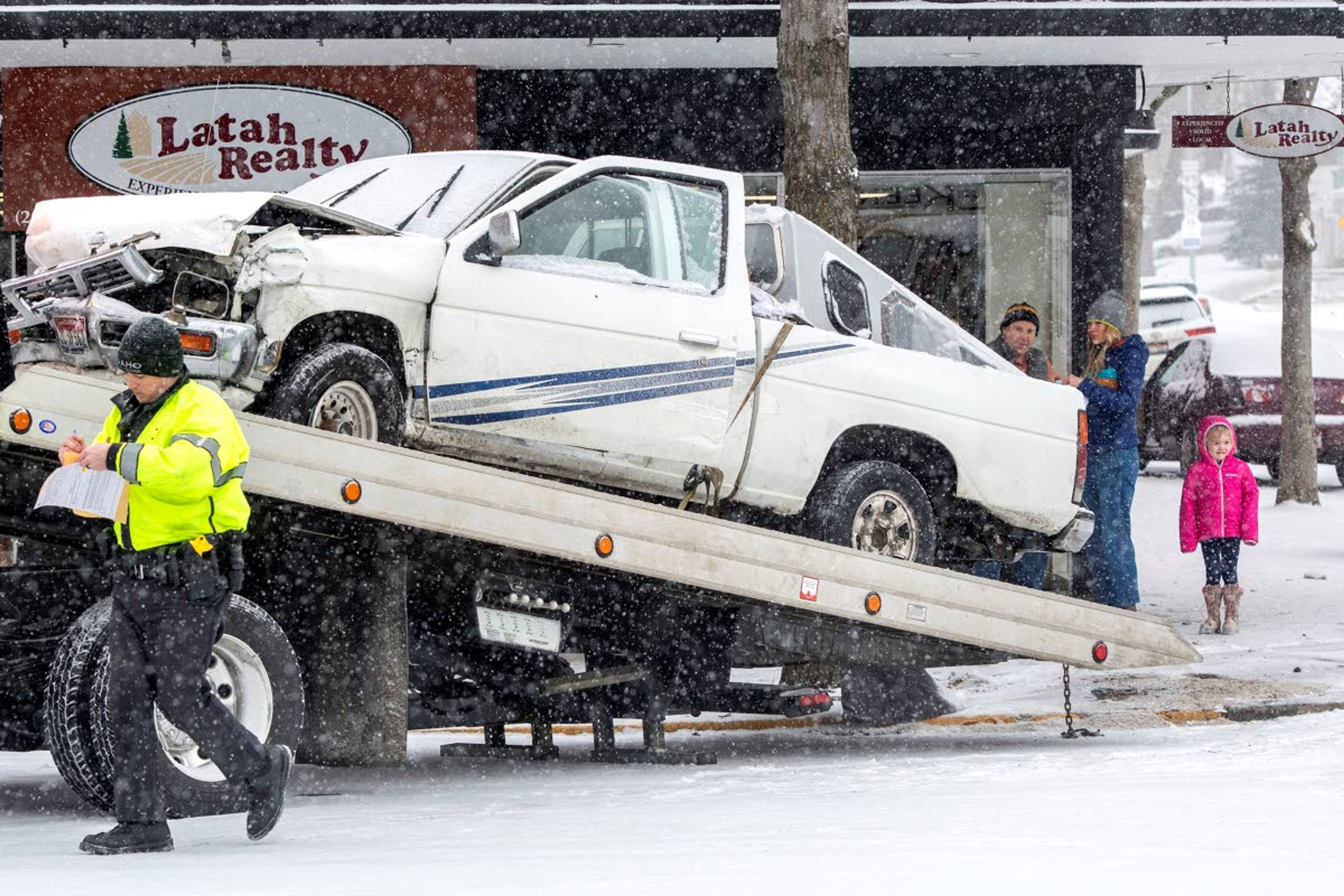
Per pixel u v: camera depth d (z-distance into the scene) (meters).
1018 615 33.41
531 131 55.56
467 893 15.91
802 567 30.16
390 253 27.41
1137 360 46.44
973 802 23.59
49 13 47.81
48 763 34.97
